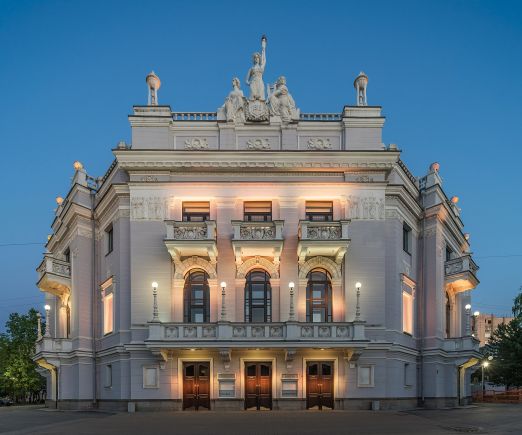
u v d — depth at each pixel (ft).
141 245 101.71
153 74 108.88
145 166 103.40
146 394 96.89
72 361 115.34
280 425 70.49
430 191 119.03
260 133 106.52
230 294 100.22
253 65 110.11
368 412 92.63
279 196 103.71
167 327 95.76
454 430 65.67
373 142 106.11
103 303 112.68
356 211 103.55
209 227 98.73
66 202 128.06
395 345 101.04
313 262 102.01
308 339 95.25
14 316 201.16
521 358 177.68
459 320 133.59
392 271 103.71
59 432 65.51
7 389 200.44
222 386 97.14
